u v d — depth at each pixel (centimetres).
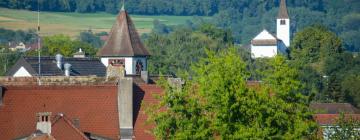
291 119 9675
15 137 10156
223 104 9444
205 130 9400
